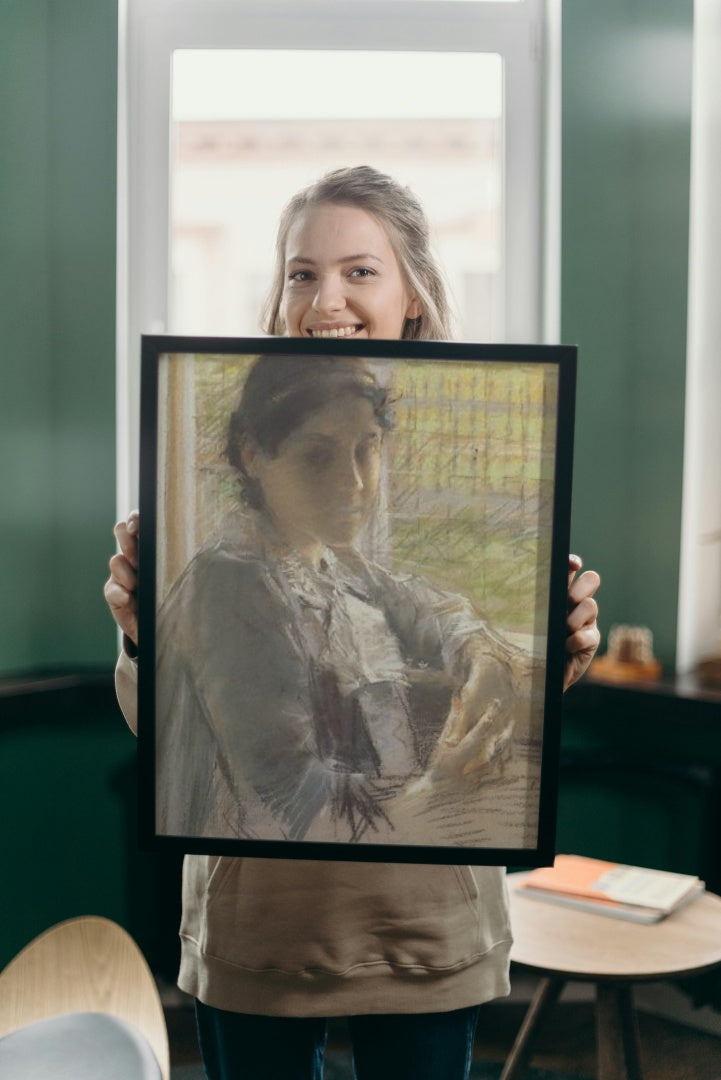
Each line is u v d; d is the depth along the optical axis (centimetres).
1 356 251
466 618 107
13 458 254
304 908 117
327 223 122
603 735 263
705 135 262
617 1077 164
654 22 257
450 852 107
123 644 117
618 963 158
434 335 129
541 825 107
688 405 263
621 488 268
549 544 105
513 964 159
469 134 271
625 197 262
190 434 106
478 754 107
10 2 248
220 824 108
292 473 106
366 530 107
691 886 184
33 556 260
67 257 260
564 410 104
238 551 107
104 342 261
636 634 259
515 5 263
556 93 260
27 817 251
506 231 270
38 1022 105
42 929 254
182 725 108
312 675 107
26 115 253
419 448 106
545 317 270
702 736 249
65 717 256
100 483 263
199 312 276
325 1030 128
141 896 255
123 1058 98
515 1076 180
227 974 119
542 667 106
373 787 107
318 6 261
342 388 105
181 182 271
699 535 270
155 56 262
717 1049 239
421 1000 117
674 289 261
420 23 262
